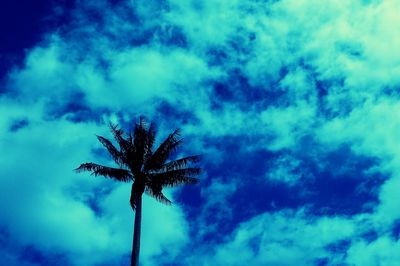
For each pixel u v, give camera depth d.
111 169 33.62
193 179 34.53
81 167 33.31
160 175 33.84
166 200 34.44
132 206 33.09
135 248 29.83
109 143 34.69
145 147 35.50
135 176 33.75
